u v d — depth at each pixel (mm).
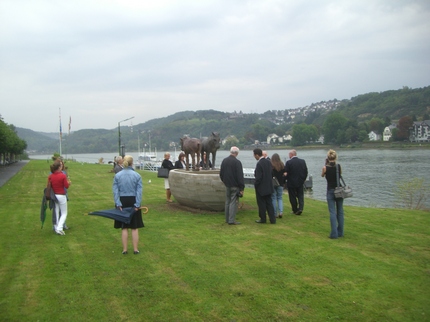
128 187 7191
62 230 9062
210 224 9867
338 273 6102
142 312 4855
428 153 74312
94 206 13977
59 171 9234
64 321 4668
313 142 135750
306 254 7113
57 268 6547
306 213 11453
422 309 4871
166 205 13266
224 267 6441
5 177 32250
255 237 8414
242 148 130875
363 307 4926
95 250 7637
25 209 13367
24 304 5145
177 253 7293
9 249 7777
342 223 8406
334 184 8242
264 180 9758
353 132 114750
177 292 5438
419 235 8570
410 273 6102
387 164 52906
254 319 4645
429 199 20969
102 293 5457
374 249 7438
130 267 6531
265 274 6082
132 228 7293
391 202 22812
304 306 4965
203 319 4664
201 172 12727
